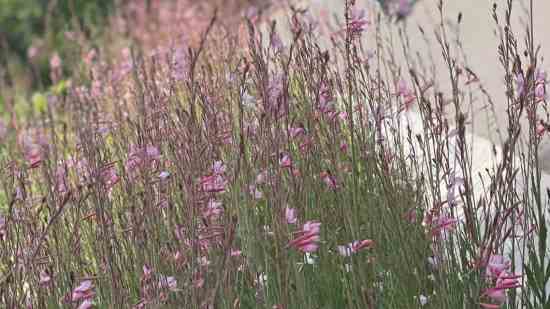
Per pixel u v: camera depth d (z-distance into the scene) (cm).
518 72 439
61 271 464
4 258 452
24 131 839
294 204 439
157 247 443
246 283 465
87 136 558
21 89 1109
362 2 869
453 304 421
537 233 460
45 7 1480
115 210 544
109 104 789
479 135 717
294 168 473
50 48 1314
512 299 433
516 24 785
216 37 864
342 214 475
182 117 497
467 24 831
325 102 496
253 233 436
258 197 453
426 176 593
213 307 382
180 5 1174
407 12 805
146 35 1141
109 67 972
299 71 544
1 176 595
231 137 498
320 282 469
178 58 636
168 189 492
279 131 441
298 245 386
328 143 495
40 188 567
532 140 486
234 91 584
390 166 528
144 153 482
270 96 450
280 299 413
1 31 1485
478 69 785
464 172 430
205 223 405
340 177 465
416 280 443
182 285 409
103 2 1445
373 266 440
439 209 442
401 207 463
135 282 468
